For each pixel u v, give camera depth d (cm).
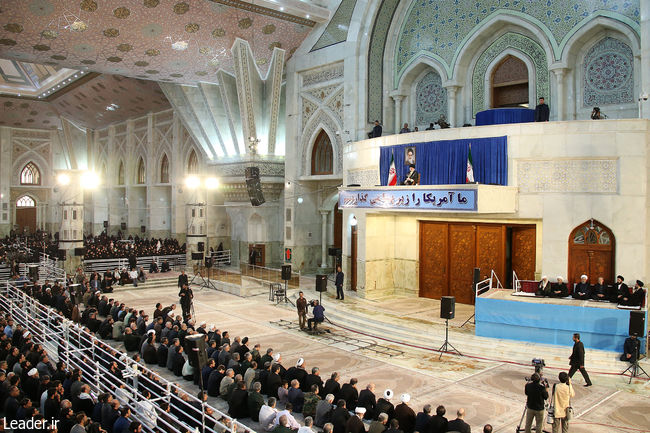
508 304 1380
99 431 707
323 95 2356
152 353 1303
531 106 1820
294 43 2380
